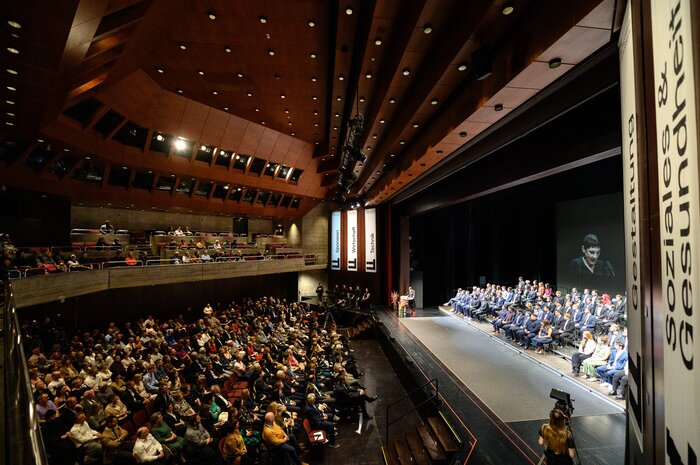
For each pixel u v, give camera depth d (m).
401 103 10.23
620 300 11.02
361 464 7.47
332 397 9.67
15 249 10.73
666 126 1.91
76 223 17.14
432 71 7.54
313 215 28.30
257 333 14.17
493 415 7.73
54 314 12.58
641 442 2.90
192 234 20.19
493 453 6.32
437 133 9.32
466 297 18.75
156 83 13.30
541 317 12.59
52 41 5.68
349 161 15.84
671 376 1.86
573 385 9.31
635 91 2.74
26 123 9.56
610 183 13.14
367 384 12.24
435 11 6.16
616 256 13.09
